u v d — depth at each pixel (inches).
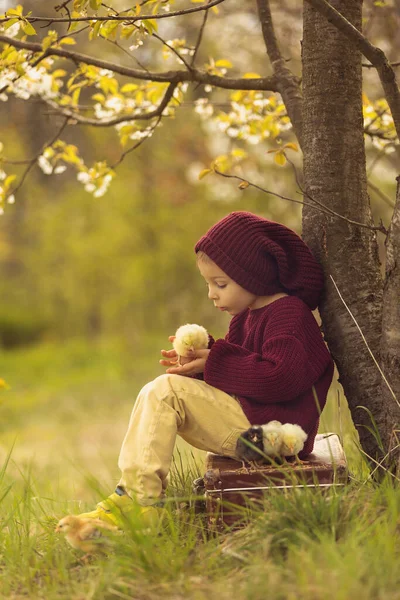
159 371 610.2
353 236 150.4
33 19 139.8
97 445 385.7
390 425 141.6
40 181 883.4
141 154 717.9
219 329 653.9
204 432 139.3
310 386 140.0
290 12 291.9
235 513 128.0
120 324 780.0
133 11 149.6
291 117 168.7
